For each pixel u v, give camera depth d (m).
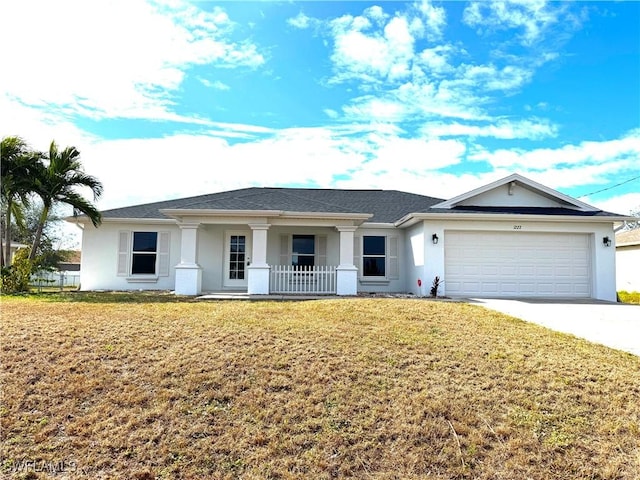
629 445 4.10
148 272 16.28
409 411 4.64
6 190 13.42
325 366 5.66
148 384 5.12
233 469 3.81
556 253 14.33
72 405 4.67
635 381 5.36
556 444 4.12
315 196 19.48
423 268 14.14
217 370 5.47
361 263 16.50
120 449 4.01
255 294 13.39
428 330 7.37
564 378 5.42
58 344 6.18
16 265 13.86
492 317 8.67
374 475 3.76
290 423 4.44
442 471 3.80
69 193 14.27
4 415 4.44
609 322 8.82
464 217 13.88
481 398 4.91
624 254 23.58
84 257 16.17
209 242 16.19
